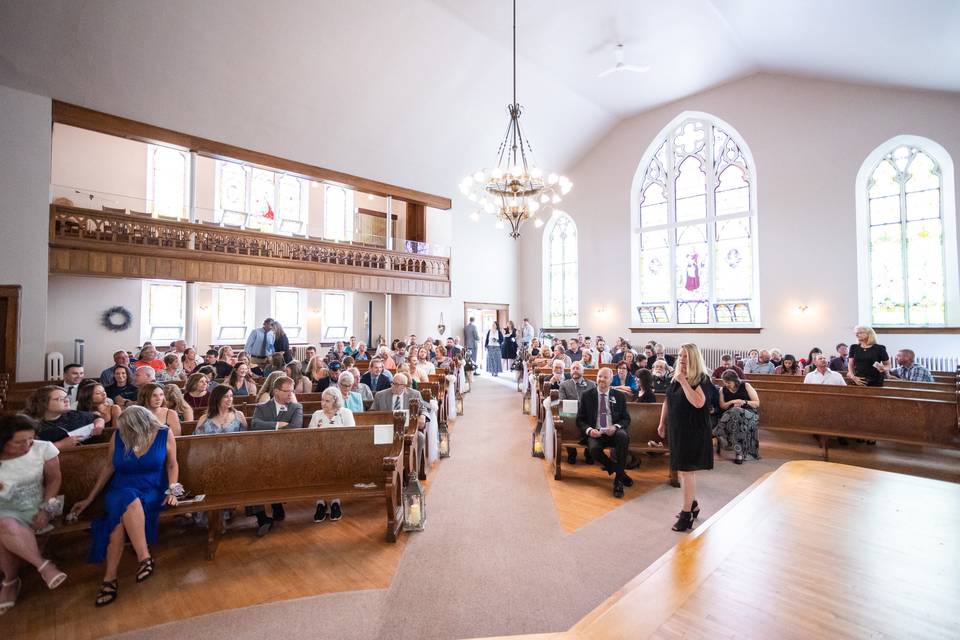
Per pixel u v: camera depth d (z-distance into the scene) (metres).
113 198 8.70
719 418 5.88
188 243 9.42
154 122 8.70
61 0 6.79
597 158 15.16
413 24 9.21
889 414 5.30
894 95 9.77
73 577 3.14
